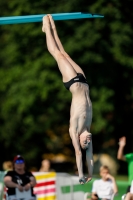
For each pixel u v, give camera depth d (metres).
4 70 67.94
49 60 62.88
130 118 67.19
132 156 33.59
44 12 62.75
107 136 68.12
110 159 74.56
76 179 34.03
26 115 65.81
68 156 80.75
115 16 62.19
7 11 67.38
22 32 64.06
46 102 65.44
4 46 70.31
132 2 63.88
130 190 30.86
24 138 71.56
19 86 64.06
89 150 23.23
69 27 61.97
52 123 70.19
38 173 33.84
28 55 65.25
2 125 72.69
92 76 61.94
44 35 63.88
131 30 62.66
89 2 62.91
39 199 33.69
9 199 30.67
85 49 61.16
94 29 61.75
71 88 23.89
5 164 44.38
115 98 64.44
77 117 23.30
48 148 79.19
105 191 34.22
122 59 61.66
